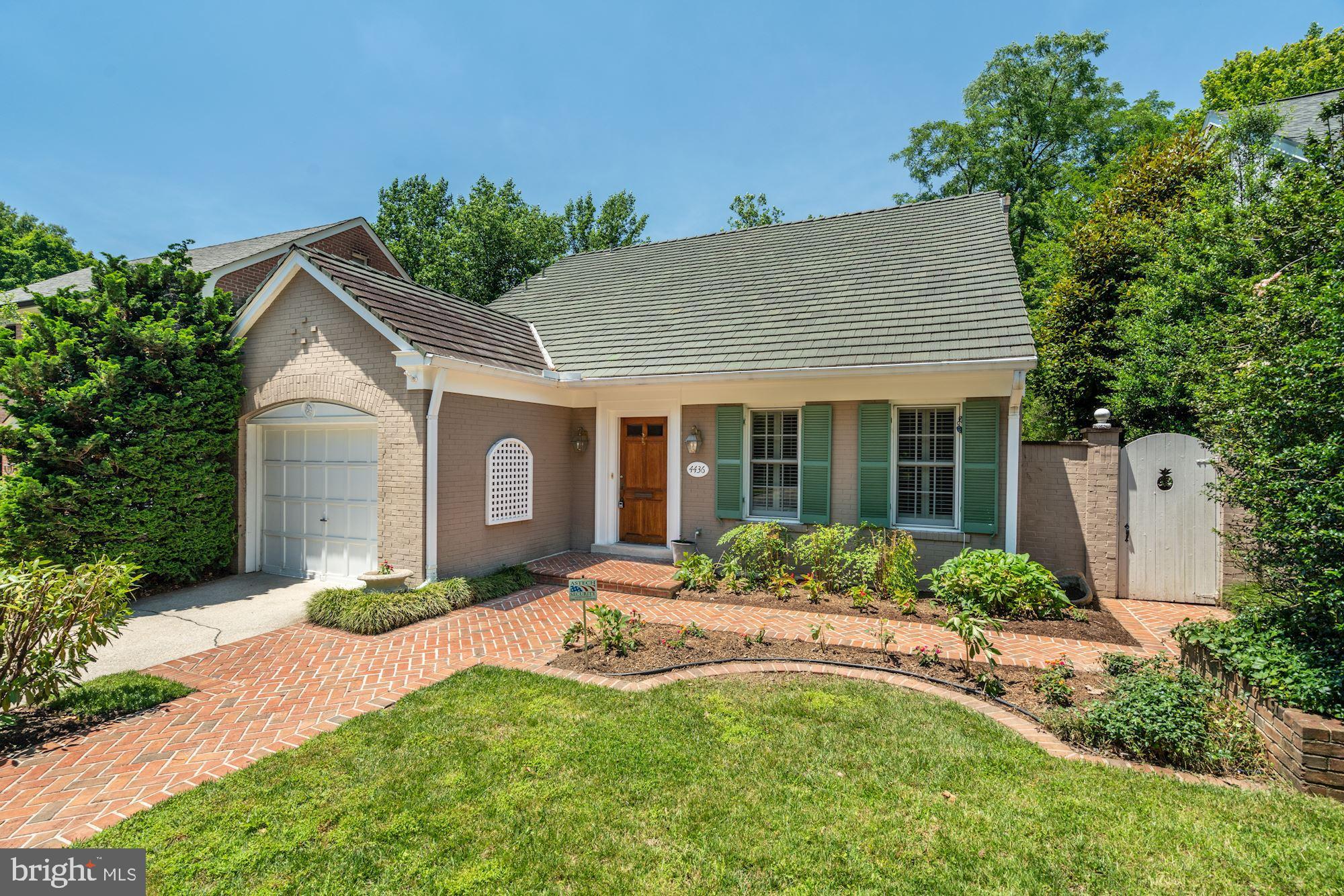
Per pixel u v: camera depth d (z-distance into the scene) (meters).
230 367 10.05
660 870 3.17
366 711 5.20
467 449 9.54
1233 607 5.97
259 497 10.72
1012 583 7.74
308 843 3.40
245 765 4.31
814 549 9.24
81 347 8.87
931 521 9.72
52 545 8.43
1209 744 4.19
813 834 3.45
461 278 30.48
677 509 11.23
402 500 8.90
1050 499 9.49
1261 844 3.31
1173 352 12.01
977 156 29.75
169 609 8.49
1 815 3.72
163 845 3.39
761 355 10.34
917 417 9.78
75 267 38.97
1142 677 4.91
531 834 3.47
